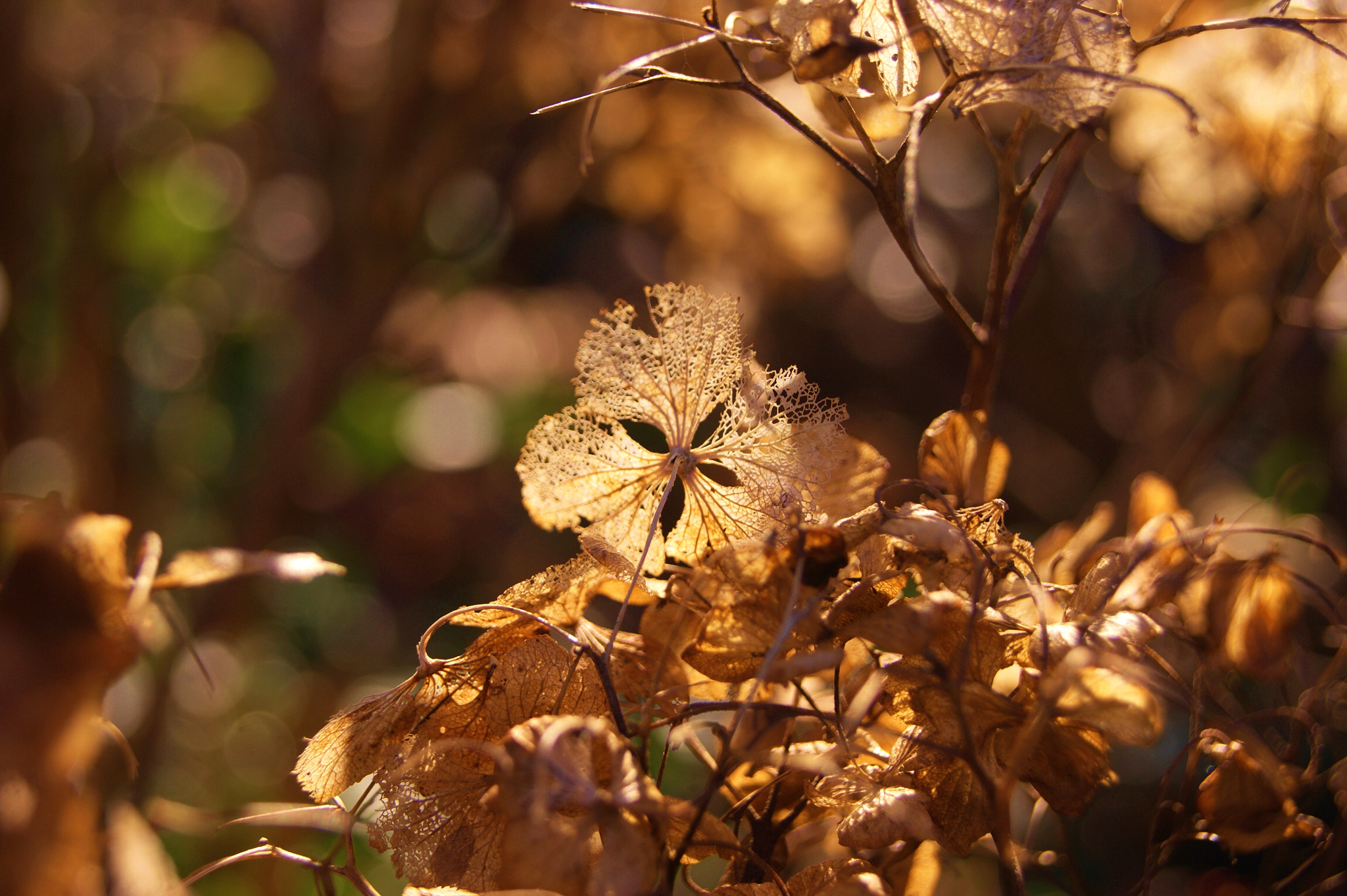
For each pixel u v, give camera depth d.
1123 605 0.31
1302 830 0.31
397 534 1.09
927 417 1.14
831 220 0.82
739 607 0.29
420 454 0.99
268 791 0.68
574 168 0.79
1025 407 1.07
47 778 0.28
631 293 1.19
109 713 0.63
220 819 0.35
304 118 0.72
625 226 1.23
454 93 0.68
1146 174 0.43
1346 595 0.36
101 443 0.72
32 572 0.28
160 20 0.83
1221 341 0.55
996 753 0.29
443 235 0.86
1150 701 0.29
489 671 0.30
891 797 0.29
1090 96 0.30
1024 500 1.00
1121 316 1.02
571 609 0.31
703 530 0.31
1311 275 0.43
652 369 0.31
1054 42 0.30
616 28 0.63
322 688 0.82
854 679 0.31
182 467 0.81
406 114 0.67
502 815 0.29
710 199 0.78
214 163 0.91
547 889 0.28
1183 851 0.38
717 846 0.30
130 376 0.79
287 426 0.71
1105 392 1.02
